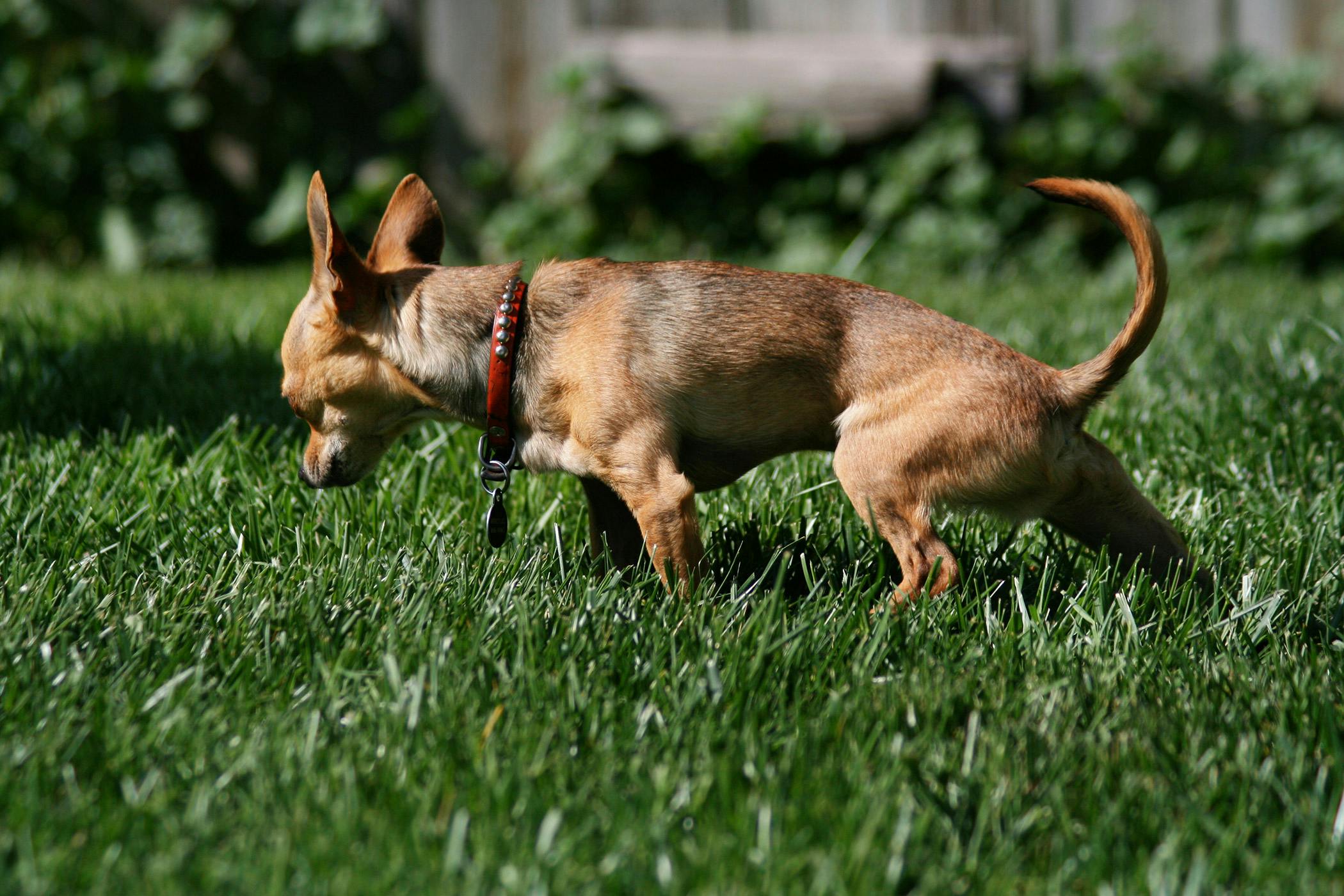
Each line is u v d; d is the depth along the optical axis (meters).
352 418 3.60
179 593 3.14
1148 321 3.15
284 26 9.55
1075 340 5.90
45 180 9.37
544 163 9.44
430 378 3.46
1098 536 3.43
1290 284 7.88
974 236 9.23
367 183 9.47
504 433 3.40
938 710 2.61
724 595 3.40
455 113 9.73
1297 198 9.23
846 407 3.29
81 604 3.03
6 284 7.72
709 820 2.21
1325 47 9.43
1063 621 3.10
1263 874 2.09
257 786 2.27
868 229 9.51
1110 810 2.24
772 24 9.52
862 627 3.03
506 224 9.59
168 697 2.55
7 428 4.49
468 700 2.60
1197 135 9.35
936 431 3.17
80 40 9.56
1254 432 4.45
